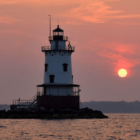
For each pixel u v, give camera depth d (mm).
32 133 174875
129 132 183750
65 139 158500
